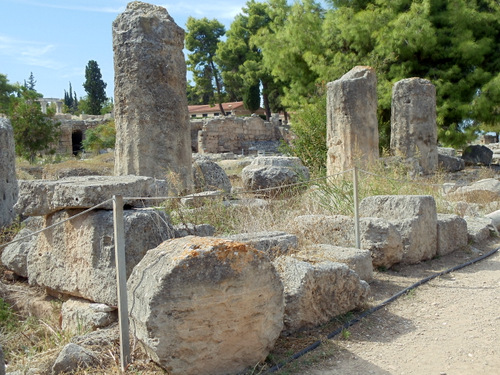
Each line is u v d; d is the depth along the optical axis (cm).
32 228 702
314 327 468
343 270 493
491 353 420
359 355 419
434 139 1694
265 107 5209
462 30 2108
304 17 2302
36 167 1661
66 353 394
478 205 1055
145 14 930
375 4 2259
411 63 2128
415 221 693
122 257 395
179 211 706
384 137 2145
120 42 934
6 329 541
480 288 590
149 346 360
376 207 743
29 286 630
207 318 368
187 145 959
